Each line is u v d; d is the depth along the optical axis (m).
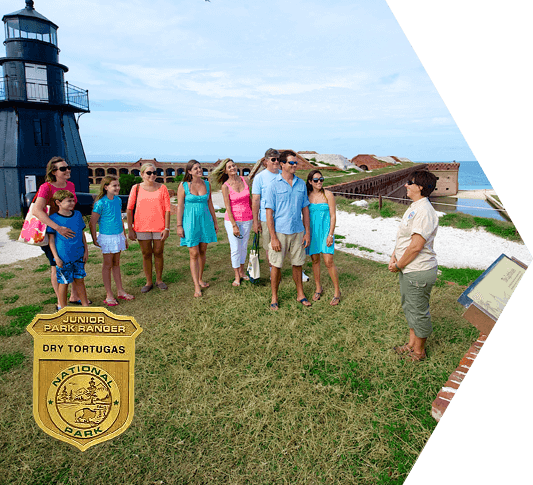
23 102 16.05
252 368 3.29
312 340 3.72
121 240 4.81
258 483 2.16
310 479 2.18
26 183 16.70
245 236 5.54
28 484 2.16
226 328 4.04
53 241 4.07
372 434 2.49
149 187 5.04
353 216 11.99
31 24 16.42
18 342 3.79
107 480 2.19
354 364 3.31
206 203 5.11
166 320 4.28
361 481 2.15
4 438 2.50
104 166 48.19
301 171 32.56
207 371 3.24
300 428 2.56
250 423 2.61
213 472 2.24
